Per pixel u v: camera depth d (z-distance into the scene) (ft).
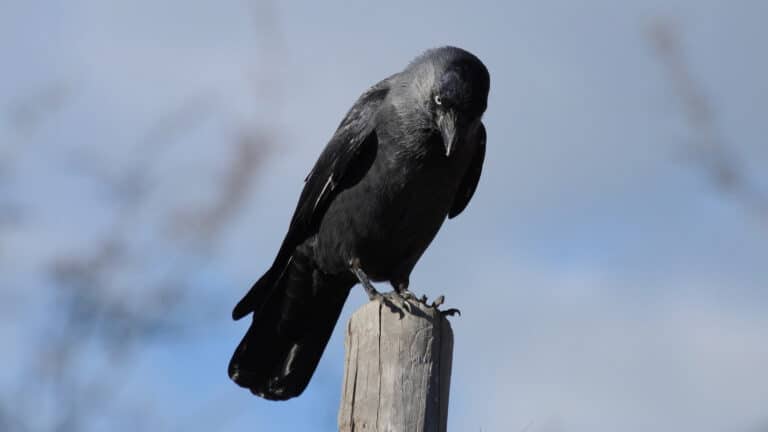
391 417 24.58
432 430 24.62
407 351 25.08
